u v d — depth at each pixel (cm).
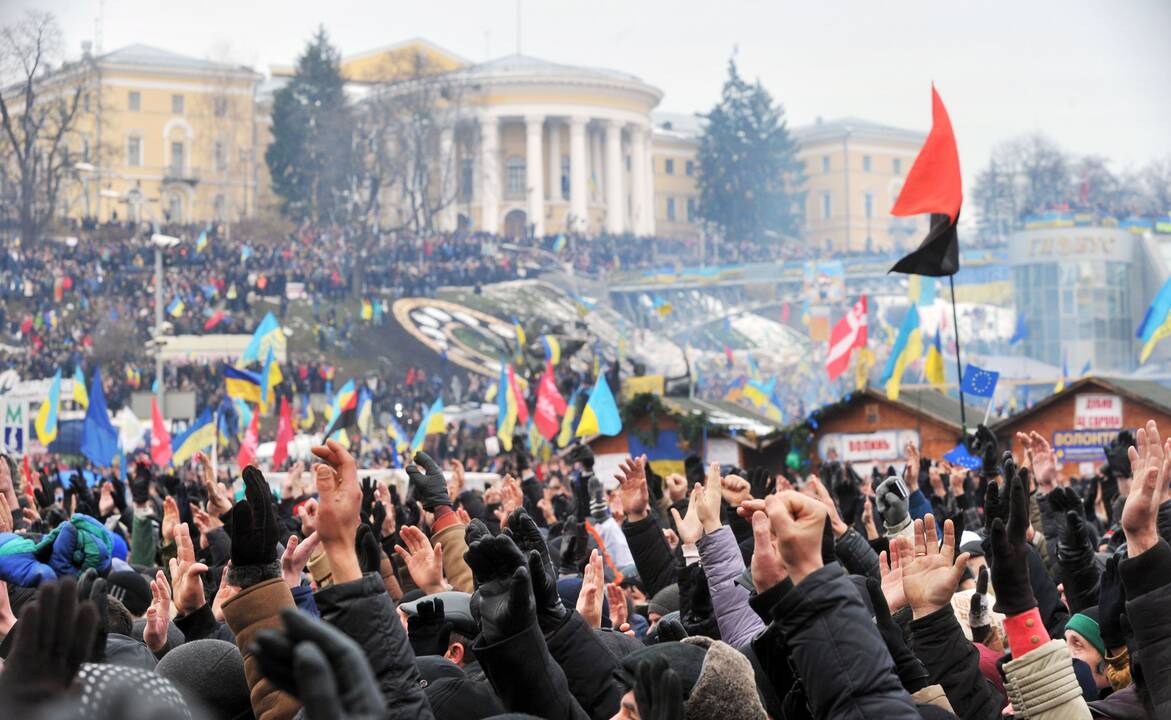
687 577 767
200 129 14625
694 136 19138
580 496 1253
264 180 15025
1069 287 10056
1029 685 579
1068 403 3641
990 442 1220
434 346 10288
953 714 596
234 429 6638
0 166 10831
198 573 755
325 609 551
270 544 582
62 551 777
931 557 640
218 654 623
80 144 12925
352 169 13525
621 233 15388
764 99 17788
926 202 1493
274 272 10481
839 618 514
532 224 14900
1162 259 10162
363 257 11438
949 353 9844
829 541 679
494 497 1670
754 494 1151
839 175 18675
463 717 625
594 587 739
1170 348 8675
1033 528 1116
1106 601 732
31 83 10894
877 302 12712
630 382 4544
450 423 6744
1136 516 604
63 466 4150
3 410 3762
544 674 561
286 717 567
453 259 12062
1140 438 614
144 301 9356
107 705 364
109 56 14488
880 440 3709
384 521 1088
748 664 507
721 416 3903
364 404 5631
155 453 3700
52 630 358
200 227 11138
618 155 16938
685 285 12825
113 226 10844
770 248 16425
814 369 10331
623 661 534
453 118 14375
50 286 9444
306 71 14138
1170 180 16175
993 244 12762
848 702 506
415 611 724
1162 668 597
